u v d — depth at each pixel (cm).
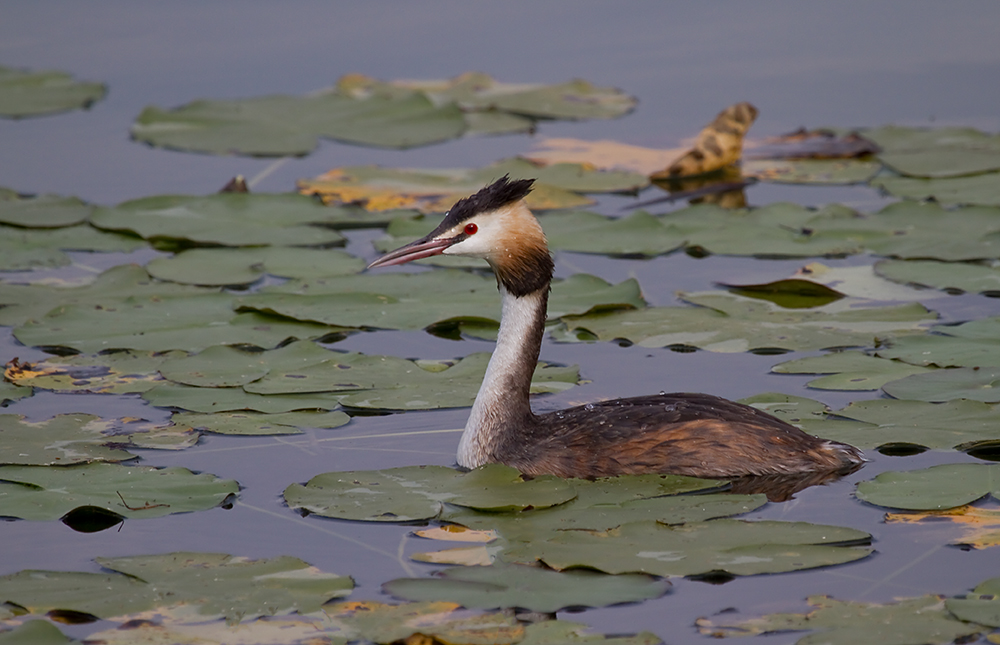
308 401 1263
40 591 888
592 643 815
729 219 1884
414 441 1189
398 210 1956
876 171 2162
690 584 895
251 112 2470
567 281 1606
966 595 866
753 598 875
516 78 2733
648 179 2136
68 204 1958
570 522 995
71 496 1039
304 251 1756
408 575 920
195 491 1057
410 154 2325
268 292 1568
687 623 845
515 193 1159
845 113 2459
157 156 2289
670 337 1433
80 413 1230
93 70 2753
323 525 1007
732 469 1085
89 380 1323
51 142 2358
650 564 915
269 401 1260
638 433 1107
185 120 2419
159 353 1395
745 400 1235
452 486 1066
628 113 2531
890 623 832
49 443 1155
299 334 1457
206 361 1359
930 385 1242
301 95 2591
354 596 887
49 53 2845
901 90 2564
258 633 834
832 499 1036
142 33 2977
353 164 2255
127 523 1014
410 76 2728
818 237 1791
